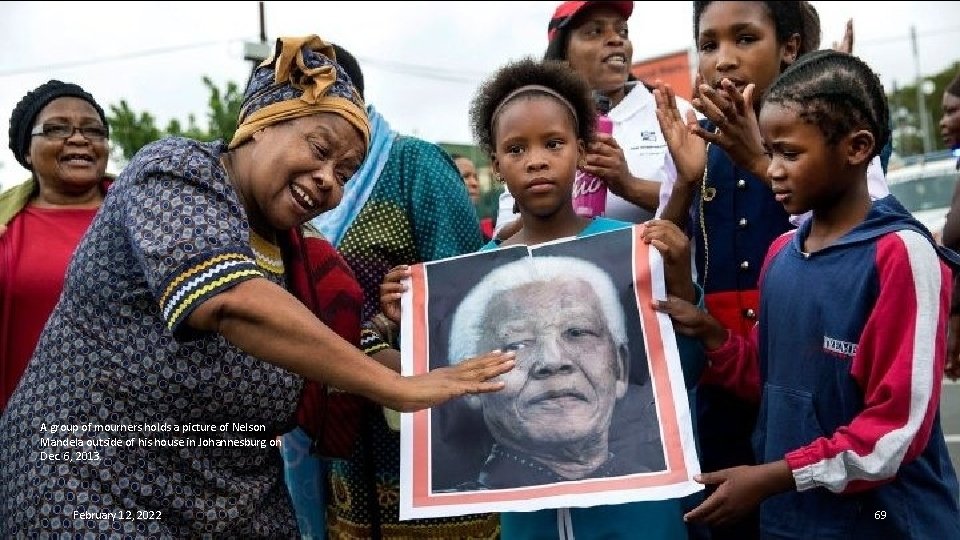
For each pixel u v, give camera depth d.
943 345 2.12
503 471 2.41
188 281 1.96
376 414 3.08
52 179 3.64
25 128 3.65
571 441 2.40
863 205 2.31
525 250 2.62
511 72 2.85
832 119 2.22
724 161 3.05
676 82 14.62
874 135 2.28
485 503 2.38
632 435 2.37
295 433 3.31
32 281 3.40
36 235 3.55
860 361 2.17
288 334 1.97
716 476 2.23
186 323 1.96
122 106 14.77
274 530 2.31
